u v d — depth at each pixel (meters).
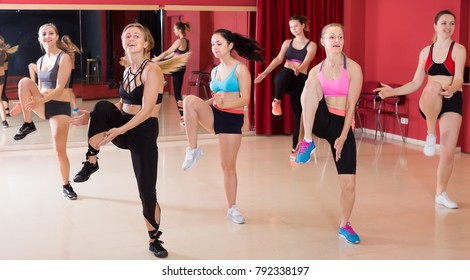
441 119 5.11
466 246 4.20
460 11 7.41
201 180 6.13
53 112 5.11
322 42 4.12
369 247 4.17
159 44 8.27
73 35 7.88
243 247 4.17
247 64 8.79
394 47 8.53
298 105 6.58
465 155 7.51
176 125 8.55
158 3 8.20
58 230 4.52
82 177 3.69
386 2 8.62
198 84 8.52
